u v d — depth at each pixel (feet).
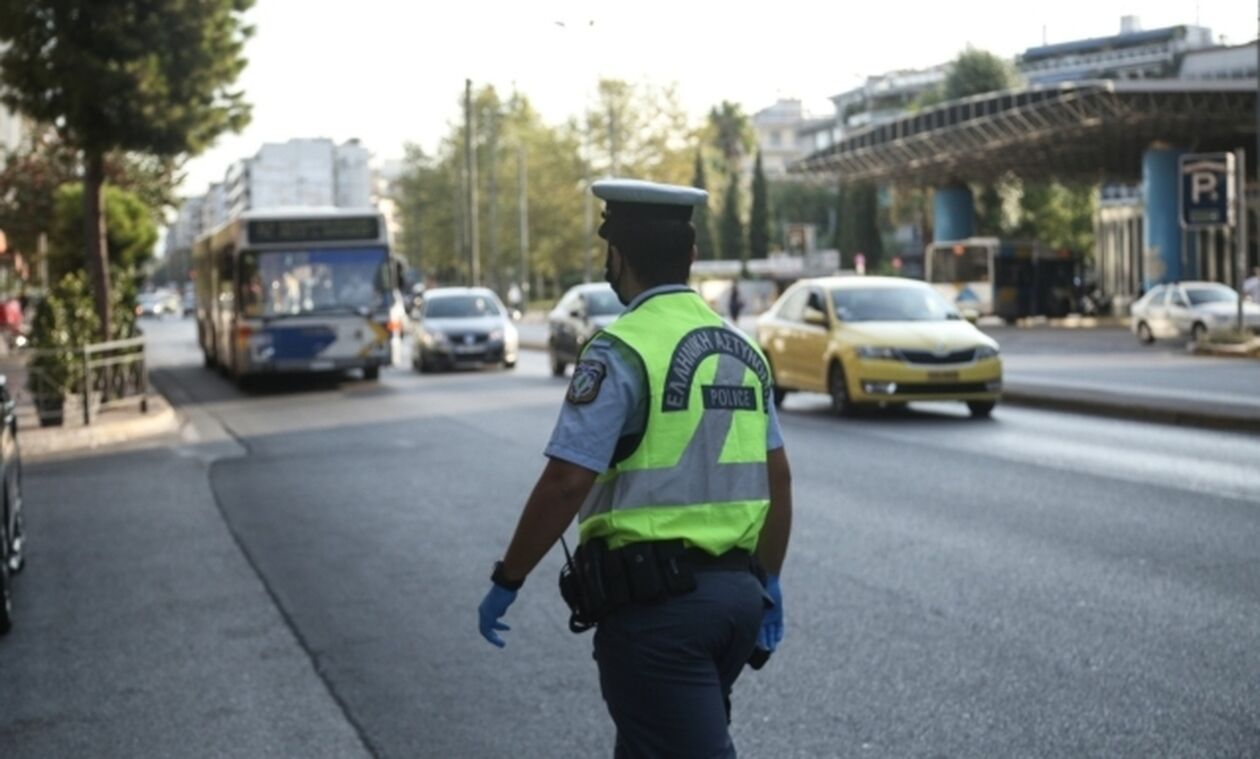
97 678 26.32
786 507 13.74
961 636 27.20
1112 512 41.39
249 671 26.45
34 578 36.04
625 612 12.55
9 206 156.66
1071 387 82.12
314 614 30.96
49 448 67.36
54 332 73.20
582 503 12.66
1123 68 327.47
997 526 39.40
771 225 414.62
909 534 38.45
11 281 163.02
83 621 31.07
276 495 49.98
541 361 138.41
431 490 49.83
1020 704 22.72
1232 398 76.64
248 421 80.69
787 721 22.27
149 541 41.19
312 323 103.50
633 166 285.02
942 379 69.77
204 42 86.74
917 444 59.98
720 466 12.73
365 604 31.81
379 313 104.58
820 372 74.54
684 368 12.68
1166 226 197.67
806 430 66.18
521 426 71.92
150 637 29.40
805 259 289.33
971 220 249.34
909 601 30.35
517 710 23.40
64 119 86.58
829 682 24.35
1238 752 20.17
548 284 412.98
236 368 106.11
